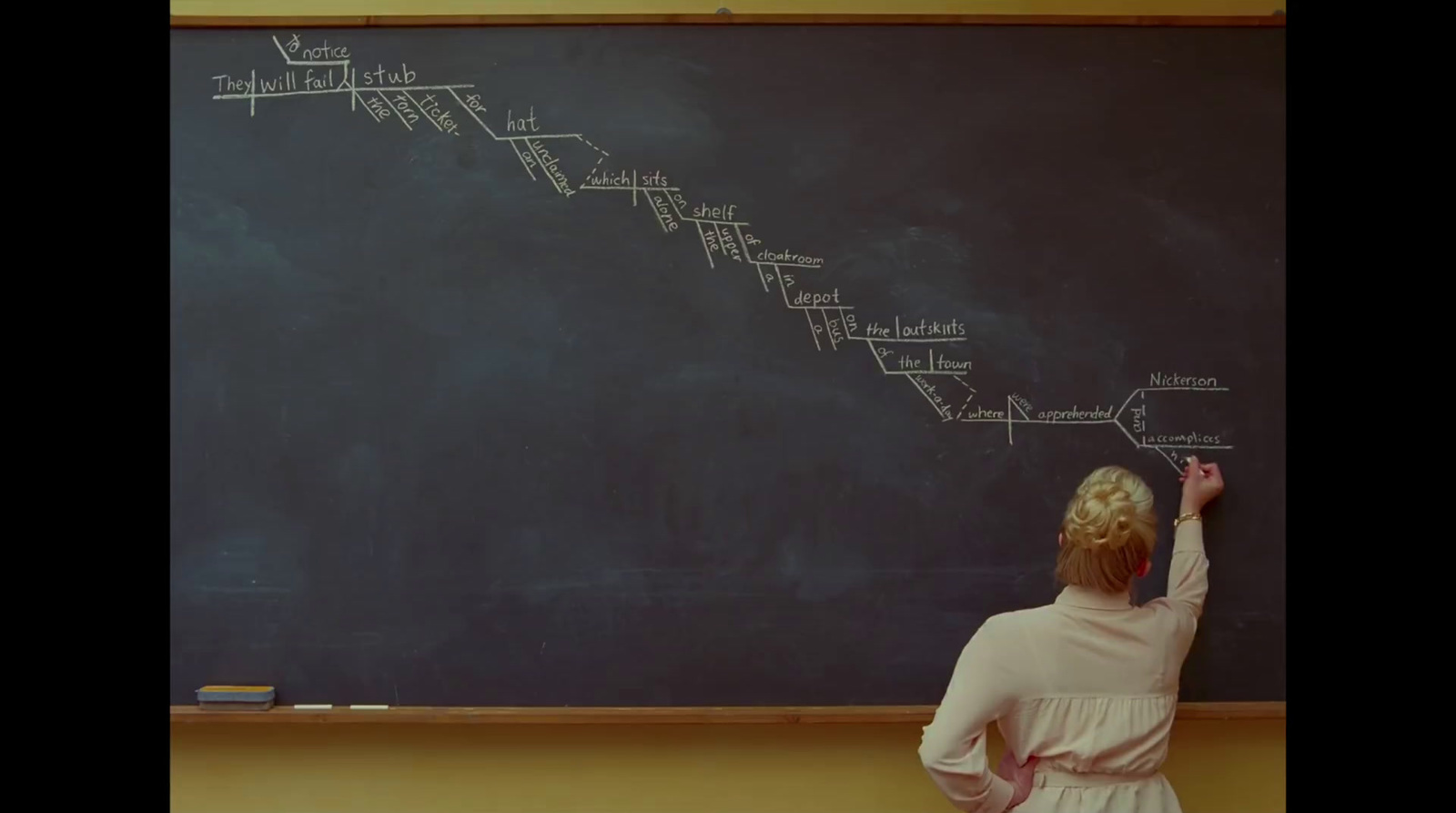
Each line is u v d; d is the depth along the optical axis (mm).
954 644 1859
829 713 1852
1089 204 1862
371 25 1867
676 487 1868
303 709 1858
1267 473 1855
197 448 1872
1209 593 1865
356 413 1876
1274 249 1855
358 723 1915
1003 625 1567
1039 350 1858
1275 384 1854
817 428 1866
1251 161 1859
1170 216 1859
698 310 1870
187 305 1875
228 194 1876
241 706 1854
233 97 1874
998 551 1860
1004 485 1860
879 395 1862
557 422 1875
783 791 1910
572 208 1876
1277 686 1865
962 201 1861
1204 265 1860
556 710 1860
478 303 1877
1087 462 1856
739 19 1863
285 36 1872
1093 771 1554
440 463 1875
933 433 1861
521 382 1877
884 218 1863
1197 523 1808
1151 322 1859
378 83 1872
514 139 1874
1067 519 1585
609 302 1876
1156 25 1857
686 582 1868
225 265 1876
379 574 1872
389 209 1876
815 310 1865
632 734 1912
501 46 1871
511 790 1913
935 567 1861
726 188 1869
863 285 1862
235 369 1876
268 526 1872
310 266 1876
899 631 1860
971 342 1861
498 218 1877
